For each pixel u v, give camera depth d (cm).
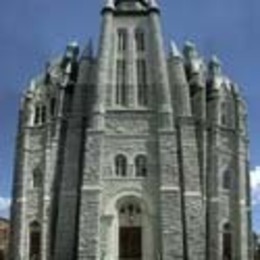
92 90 8344
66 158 8100
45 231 7888
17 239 8062
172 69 8619
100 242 7550
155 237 7594
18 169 8438
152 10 8750
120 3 8950
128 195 7794
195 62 9025
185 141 8100
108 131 8038
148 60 8462
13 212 8300
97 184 7719
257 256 10031
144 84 8338
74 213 7825
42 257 7794
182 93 8381
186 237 7631
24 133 8531
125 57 8488
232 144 8531
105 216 7694
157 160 7881
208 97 8625
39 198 8175
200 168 8144
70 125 8262
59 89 8531
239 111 8738
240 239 8044
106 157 7931
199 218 7712
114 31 8675
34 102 8712
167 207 7581
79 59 8994
